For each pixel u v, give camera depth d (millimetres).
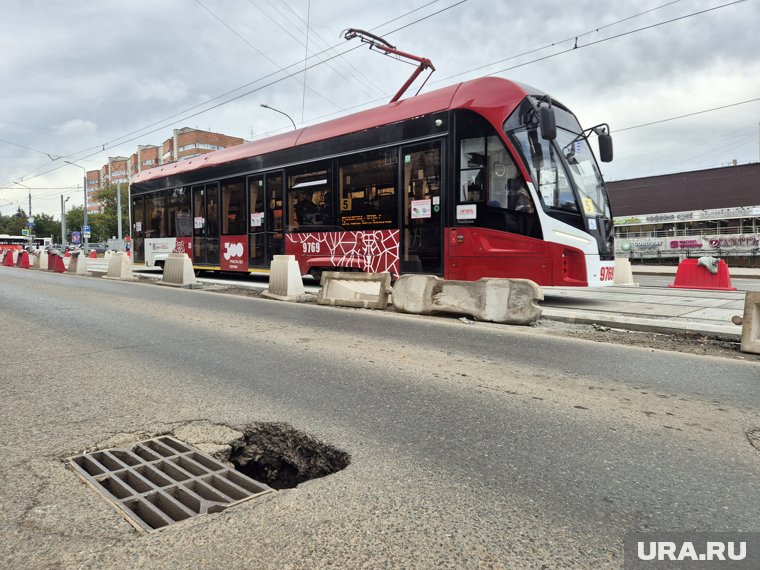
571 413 3482
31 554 1914
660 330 6406
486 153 8672
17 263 23594
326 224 11234
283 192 12305
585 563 1881
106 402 3650
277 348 5449
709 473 2617
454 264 9008
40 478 2516
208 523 2158
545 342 5852
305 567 1854
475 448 2906
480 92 8898
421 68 12672
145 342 5711
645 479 2549
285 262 9961
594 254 8703
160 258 17031
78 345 5535
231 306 8820
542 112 7965
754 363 4910
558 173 8648
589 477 2566
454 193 9000
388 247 10039
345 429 3176
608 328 6770
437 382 4199
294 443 3121
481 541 2016
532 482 2512
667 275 23094
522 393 3914
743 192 36438
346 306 8852
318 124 11906
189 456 2830
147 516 2236
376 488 2447
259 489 2512
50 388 3969
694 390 4023
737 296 10180
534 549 1967
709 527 2129
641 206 40969
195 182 15320
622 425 3268
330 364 4781
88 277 15930
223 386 4051
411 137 9656
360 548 1969
